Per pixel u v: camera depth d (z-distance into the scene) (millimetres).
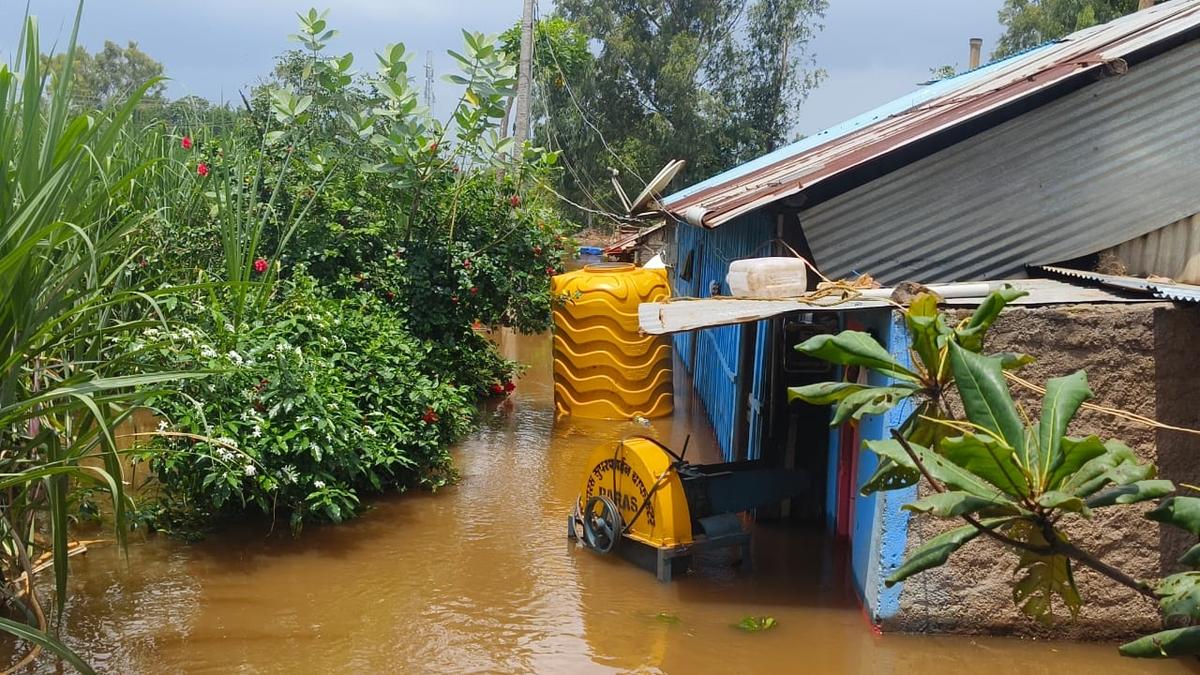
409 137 10609
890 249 7637
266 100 12172
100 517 7445
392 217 10969
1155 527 6008
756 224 9352
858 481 6879
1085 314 5988
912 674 5660
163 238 8414
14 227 4465
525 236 11516
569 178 38750
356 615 6395
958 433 3617
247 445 7355
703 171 39406
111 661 5633
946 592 6008
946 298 6145
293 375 7703
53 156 4742
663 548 7016
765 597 6805
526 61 20094
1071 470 2955
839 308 6051
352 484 8828
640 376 12547
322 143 11195
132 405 5531
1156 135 7602
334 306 9180
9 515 5504
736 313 6230
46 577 6656
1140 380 6016
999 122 7590
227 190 7844
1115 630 6043
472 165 11367
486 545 7766
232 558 7312
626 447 7402
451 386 10594
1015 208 7633
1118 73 7293
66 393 4594
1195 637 2906
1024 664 5777
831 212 7590
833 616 6469
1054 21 30234
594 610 6543
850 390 3635
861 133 9969
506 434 11562
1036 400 5977
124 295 5016
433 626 6254
